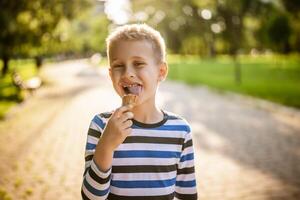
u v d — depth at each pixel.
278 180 6.32
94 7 28.64
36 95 19.38
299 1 32.91
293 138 9.30
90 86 24.67
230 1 34.34
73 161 7.54
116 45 1.80
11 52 25.72
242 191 5.87
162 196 1.86
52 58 86.00
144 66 1.79
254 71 34.72
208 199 5.59
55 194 5.80
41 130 10.56
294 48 52.16
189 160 1.96
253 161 7.43
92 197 1.68
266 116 12.45
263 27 45.00
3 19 19.62
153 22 47.53
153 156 1.85
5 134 10.04
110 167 1.68
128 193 1.84
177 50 57.56
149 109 1.88
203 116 12.66
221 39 41.69
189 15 39.47
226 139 9.29
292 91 17.62
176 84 25.77
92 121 1.90
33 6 23.44
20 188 6.02
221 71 36.94
